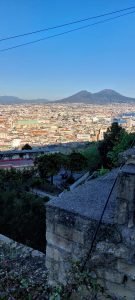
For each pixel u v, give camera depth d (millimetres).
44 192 46094
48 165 52375
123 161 6008
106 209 6438
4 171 42156
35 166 57594
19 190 20250
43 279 7871
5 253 9500
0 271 8359
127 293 6020
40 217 16203
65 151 90062
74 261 6535
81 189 7605
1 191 18062
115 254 6090
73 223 6656
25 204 16656
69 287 6195
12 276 7793
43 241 15844
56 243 7004
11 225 16031
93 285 6117
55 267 7043
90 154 52531
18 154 84375
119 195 5973
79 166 52781
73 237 6676
